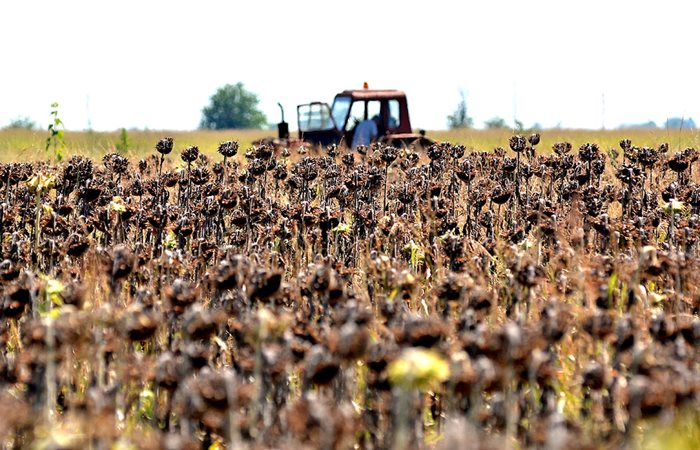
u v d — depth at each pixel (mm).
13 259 27828
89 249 28094
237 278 19266
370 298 24344
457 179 47562
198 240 29828
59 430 14031
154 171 59719
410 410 15109
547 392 16750
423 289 26328
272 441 14766
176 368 15867
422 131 106250
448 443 11156
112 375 18156
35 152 75812
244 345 18188
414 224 34906
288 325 16250
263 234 32750
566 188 41344
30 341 15266
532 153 55844
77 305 19000
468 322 17438
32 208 35812
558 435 11969
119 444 14203
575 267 25719
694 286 23922
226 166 50000
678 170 37375
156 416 17891
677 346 15984
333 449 11781
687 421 16031
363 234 34250
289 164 60875
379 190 43500
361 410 17219
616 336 16641
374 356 14867
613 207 42688
